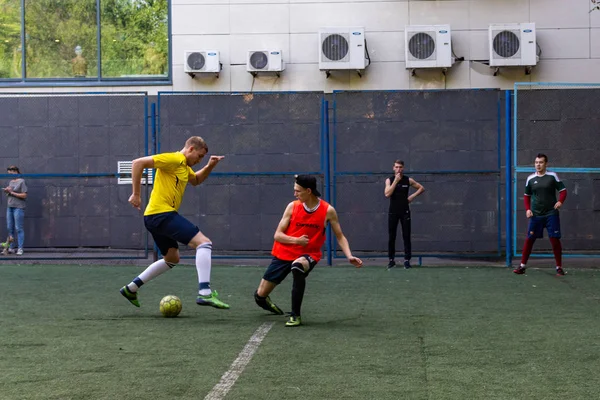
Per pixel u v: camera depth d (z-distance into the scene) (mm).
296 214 7730
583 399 4953
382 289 10492
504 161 13836
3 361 6016
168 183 8242
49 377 5492
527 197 12211
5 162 14484
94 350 6422
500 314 8375
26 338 6957
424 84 15352
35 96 14430
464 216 13656
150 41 15945
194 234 8211
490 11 15281
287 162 13906
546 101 14008
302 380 5422
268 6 15531
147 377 5496
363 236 13797
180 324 7691
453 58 15250
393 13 15375
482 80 15336
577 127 13977
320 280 11500
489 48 15000
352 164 13852
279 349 6473
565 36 15227
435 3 15320
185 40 15680
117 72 16000
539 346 6637
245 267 13391
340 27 15211
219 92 13906
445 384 5316
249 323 7758
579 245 13859
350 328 7484
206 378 5465
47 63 16141
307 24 15469
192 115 13992
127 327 7520
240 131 13969
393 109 13820
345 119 13852
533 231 12164
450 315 8312
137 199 8094
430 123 13781
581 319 8047
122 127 14328
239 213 13992
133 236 14109
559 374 5625
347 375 5566
